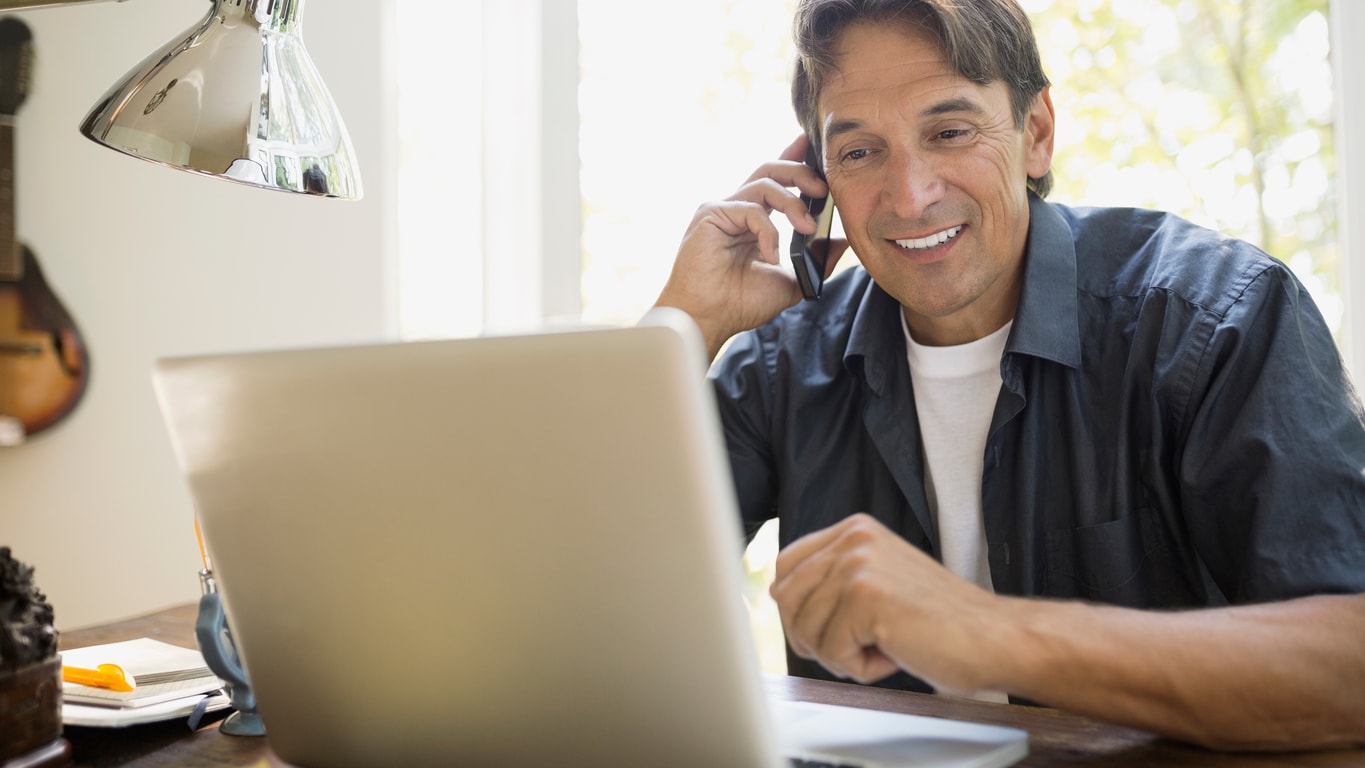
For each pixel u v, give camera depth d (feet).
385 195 8.70
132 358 7.31
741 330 5.39
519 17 9.13
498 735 2.60
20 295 6.84
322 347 2.47
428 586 2.51
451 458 2.37
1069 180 7.14
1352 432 3.86
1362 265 6.40
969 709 3.31
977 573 4.81
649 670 2.37
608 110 8.96
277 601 2.75
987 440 4.62
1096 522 4.43
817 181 5.29
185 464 2.72
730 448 5.32
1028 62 4.56
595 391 2.20
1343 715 2.85
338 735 2.84
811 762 2.76
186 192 7.55
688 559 2.24
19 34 6.82
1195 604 4.34
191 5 7.63
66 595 7.05
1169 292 4.39
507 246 9.19
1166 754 2.85
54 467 7.00
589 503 2.28
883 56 4.47
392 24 8.74
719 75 8.58
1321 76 6.48
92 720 3.18
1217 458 3.92
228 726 3.31
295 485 2.58
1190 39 6.79
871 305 5.05
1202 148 6.79
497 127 9.16
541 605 2.41
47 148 6.93
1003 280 4.73
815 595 2.85
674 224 8.75
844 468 5.08
